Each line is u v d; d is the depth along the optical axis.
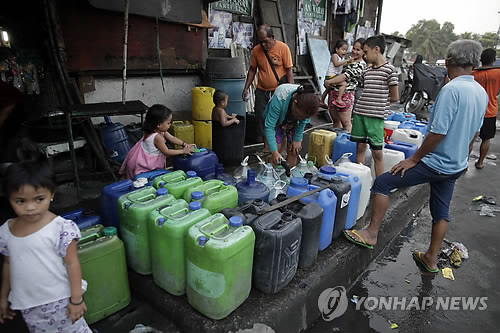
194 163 3.07
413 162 2.48
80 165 4.01
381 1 11.30
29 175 1.29
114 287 2.01
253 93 6.57
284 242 1.94
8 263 1.47
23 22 4.07
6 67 4.51
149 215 1.97
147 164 2.99
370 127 3.37
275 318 1.95
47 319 1.49
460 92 2.21
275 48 4.50
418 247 3.29
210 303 1.82
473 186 4.88
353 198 2.77
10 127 3.08
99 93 4.47
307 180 2.56
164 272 2.01
